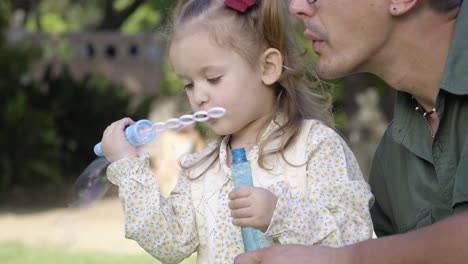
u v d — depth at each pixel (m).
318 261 1.76
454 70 2.17
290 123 2.55
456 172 2.12
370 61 2.30
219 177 2.59
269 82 2.55
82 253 7.54
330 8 2.26
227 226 2.51
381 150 2.66
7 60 12.69
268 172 2.50
